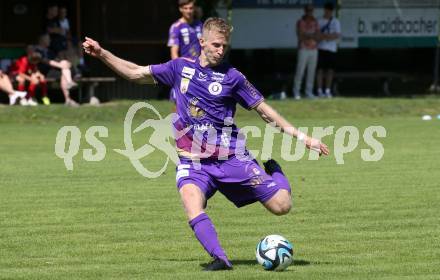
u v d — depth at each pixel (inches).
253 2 2726.4
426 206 1157.1
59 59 2385.6
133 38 2581.2
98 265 829.8
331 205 1166.3
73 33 2591.0
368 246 916.0
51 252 892.6
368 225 1031.0
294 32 2753.4
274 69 2945.4
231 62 2839.6
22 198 1229.7
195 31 1617.9
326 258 857.5
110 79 2410.2
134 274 786.2
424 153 1713.8
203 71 813.2
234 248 912.3
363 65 3164.4
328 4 2608.3
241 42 2738.7
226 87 810.8
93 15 2571.4
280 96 2603.3
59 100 2541.8
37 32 2625.5
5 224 1043.9
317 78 2684.5
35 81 2357.3
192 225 790.5
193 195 794.8
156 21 2586.1
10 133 2033.7
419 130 2100.1
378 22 2815.0
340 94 2792.8
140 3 2573.8
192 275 772.6
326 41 2608.3
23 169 1514.5
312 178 1413.6
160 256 873.5
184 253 887.1
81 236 974.4
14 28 2620.6
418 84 2989.7
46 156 1680.6
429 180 1379.2
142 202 1197.1
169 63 826.2
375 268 808.3
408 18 2824.8
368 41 2819.9
